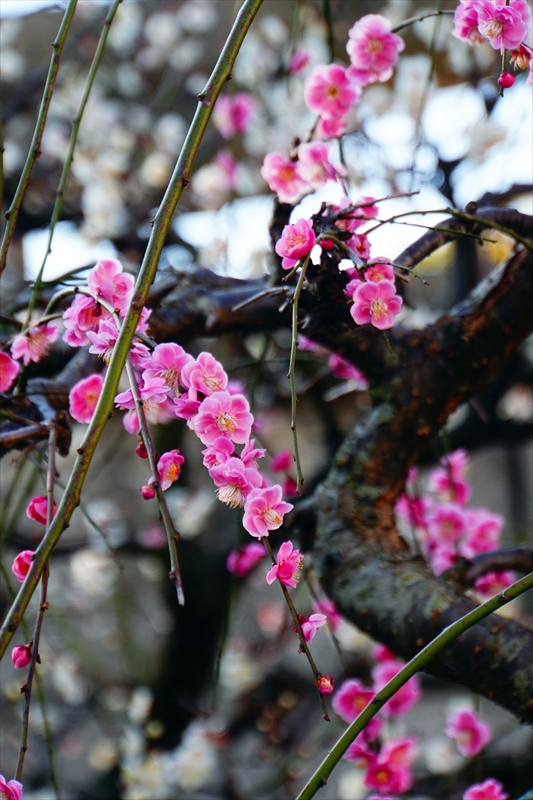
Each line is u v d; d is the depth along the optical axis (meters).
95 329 1.23
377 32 1.33
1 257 1.24
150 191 2.42
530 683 1.23
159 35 2.57
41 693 1.28
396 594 1.29
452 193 1.73
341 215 1.25
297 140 1.33
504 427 2.07
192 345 1.53
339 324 1.26
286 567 1.18
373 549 1.31
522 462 3.55
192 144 1.19
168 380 1.20
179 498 2.35
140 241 2.28
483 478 3.66
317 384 2.11
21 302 1.47
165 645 2.35
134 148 2.51
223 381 1.20
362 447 1.34
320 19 2.19
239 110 1.86
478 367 1.34
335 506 1.33
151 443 1.17
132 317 1.17
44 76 2.49
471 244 1.86
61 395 1.31
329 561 1.32
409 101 2.13
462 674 1.26
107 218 2.33
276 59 2.37
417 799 2.01
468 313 1.34
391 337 1.34
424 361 1.34
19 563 1.21
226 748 2.54
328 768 1.16
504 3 1.24
